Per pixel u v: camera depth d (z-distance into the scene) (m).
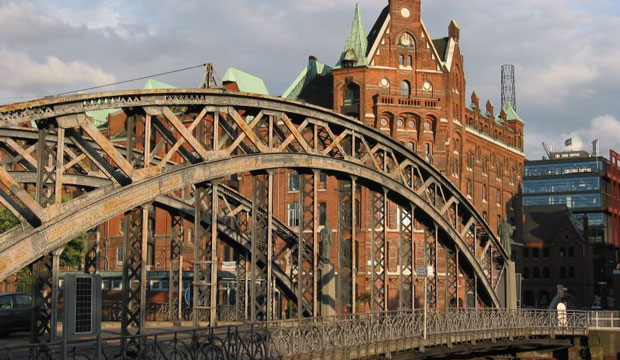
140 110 24.94
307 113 32.66
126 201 23.31
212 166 26.72
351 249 36.06
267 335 24.20
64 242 21.42
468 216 49.41
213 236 27.80
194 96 26.48
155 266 71.56
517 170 98.31
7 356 15.38
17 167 47.19
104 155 39.06
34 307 21.64
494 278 55.31
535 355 55.91
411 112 69.31
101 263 74.44
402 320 36.25
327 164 33.69
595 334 53.66
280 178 72.81
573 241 119.12
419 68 71.00
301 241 32.88
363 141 36.81
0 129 28.80
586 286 118.69
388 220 68.44
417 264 68.50
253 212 30.00
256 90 83.06
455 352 44.03
